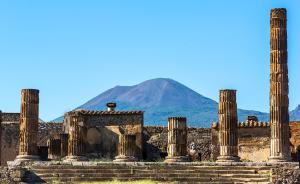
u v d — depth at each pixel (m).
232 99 70.69
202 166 65.88
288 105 65.31
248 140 83.75
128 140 74.12
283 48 65.25
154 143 94.12
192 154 92.75
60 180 65.12
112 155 88.19
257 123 83.75
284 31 65.44
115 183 62.66
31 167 66.19
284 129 64.81
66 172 65.88
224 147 69.81
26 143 72.69
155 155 93.12
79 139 76.06
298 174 62.19
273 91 65.25
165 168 66.19
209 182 63.94
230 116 70.38
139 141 88.81
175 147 74.62
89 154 87.62
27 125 73.00
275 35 65.38
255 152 83.31
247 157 83.38
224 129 70.12
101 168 66.25
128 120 89.12
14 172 64.44
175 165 66.19
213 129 86.06
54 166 66.25
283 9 65.44
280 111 64.88
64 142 85.38
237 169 64.88
